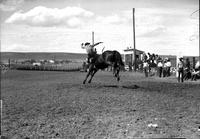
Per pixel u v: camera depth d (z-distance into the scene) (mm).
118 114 10734
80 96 15398
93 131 8781
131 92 16469
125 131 8461
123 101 13539
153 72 33094
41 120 10578
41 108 12805
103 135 8367
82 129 9078
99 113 11094
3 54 156875
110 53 18156
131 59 46188
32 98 15883
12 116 11344
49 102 14180
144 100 13758
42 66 57844
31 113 11859
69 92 17172
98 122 9727
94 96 15203
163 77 29281
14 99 15844
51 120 10516
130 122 9398
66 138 8359
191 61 31188
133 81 24000
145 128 8602
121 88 18516
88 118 10391
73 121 10102
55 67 56156
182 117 10078
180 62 23328
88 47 19453
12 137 8734
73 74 38812
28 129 9477
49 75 37500
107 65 19234
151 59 33000
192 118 9922
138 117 10062
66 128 9305
